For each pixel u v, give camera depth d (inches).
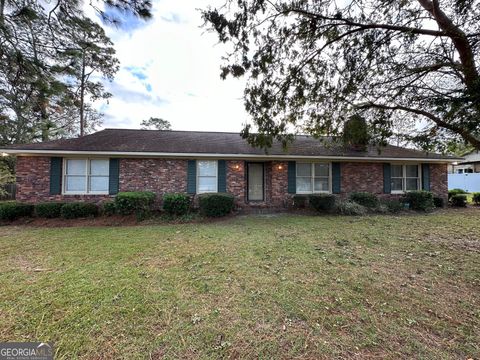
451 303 116.6
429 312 108.7
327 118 234.2
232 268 157.2
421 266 162.7
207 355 81.7
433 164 477.1
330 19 182.2
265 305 112.9
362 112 213.5
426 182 470.0
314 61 209.5
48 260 171.6
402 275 148.2
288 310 108.9
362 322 101.1
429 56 164.4
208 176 412.5
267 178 454.6
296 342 88.4
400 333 94.0
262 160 441.1
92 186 374.0
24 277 141.4
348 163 451.8
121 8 208.7
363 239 229.8
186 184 400.5
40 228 285.6
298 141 511.2
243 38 193.9
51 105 351.3
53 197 360.2
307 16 184.2
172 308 109.4
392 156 446.9
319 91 219.0
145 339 89.2
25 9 233.6
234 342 88.0
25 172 355.6
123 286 130.5
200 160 411.2
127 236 243.9
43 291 123.9
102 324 97.2
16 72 265.4
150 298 118.0
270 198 446.0
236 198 414.0
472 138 154.6
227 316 103.8
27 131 589.6
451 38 147.9
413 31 161.0
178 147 405.4
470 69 141.6
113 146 381.1
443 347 86.7
